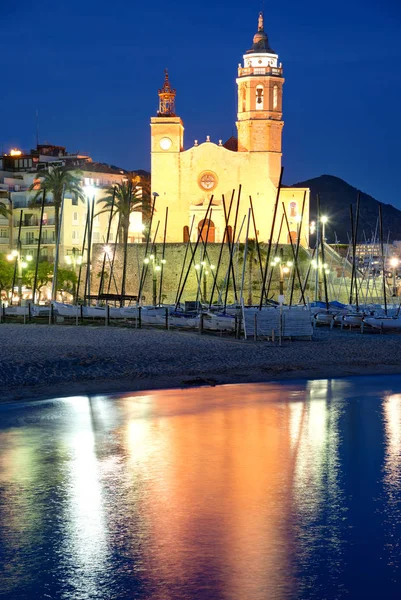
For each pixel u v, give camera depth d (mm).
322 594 12562
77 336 54906
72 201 130750
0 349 43438
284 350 48656
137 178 147500
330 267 117375
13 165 155250
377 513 16734
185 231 134750
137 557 14047
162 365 40406
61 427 25797
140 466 20656
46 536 15070
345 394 33594
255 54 133875
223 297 110000
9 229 134375
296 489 18594
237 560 13961
